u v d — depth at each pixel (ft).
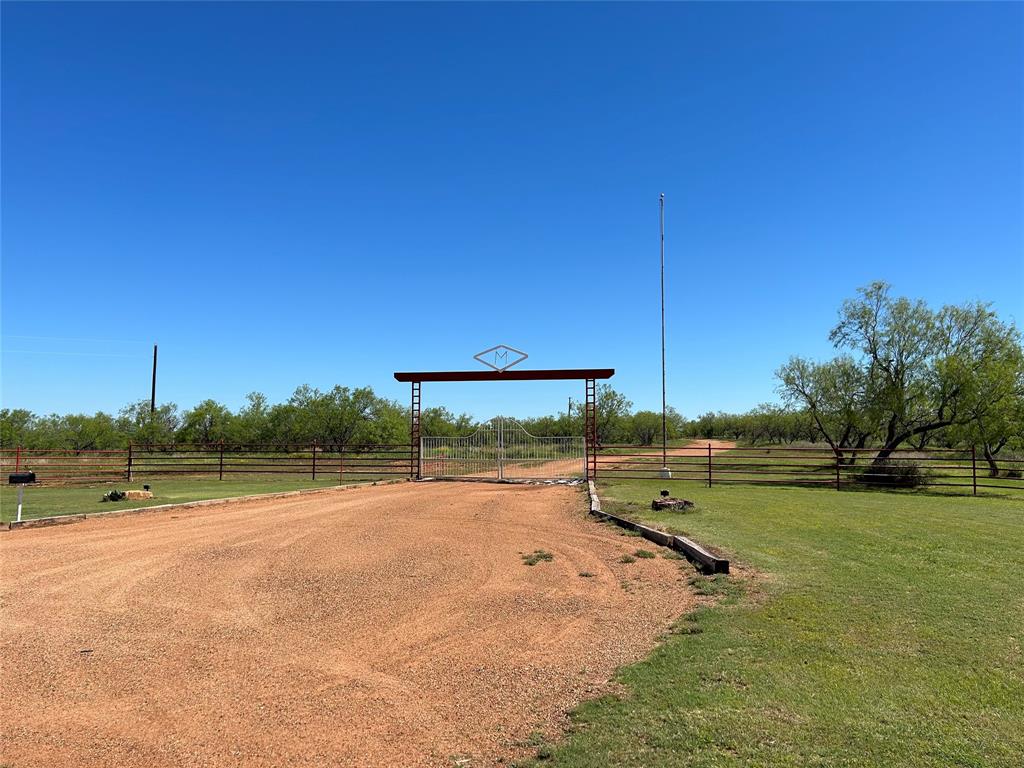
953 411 85.05
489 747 12.98
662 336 80.07
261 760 12.75
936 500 56.08
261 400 164.55
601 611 22.65
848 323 95.30
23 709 15.33
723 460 126.31
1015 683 15.01
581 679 16.37
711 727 13.04
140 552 34.27
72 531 41.14
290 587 26.99
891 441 93.04
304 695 15.96
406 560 32.09
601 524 41.78
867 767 11.37
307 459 100.07
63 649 19.56
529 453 78.48
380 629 21.30
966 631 18.71
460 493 63.10
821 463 123.65
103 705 15.52
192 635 20.83
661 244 84.17
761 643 18.04
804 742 12.32
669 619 21.17
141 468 101.14
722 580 25.38
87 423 145.59
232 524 43.78
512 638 20.04
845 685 14.99
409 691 16.07
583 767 11.81
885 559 28.89
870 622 19.65
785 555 29.73
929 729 12.78
